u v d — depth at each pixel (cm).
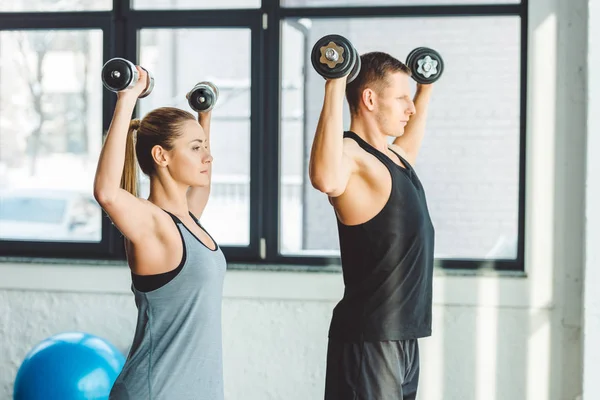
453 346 455
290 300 465
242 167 477
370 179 289
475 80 463
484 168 464
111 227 485
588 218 419
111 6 481
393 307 289
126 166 286
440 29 466
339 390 292
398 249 290
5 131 498
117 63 260
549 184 446
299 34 478
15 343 485
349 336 291
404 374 298
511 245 461
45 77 494
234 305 469
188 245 267
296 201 481
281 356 466
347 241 296
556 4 443
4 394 488
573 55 442
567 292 447
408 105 304
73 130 493
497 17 459
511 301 449
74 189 494
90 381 379
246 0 471
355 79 303
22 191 497
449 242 467
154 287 265
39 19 485
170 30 481
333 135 273
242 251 475
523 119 455
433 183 469
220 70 478
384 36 473
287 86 479
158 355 263
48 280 481
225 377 471
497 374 453
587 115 418
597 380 422
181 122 280
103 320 479
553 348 449
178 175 280
